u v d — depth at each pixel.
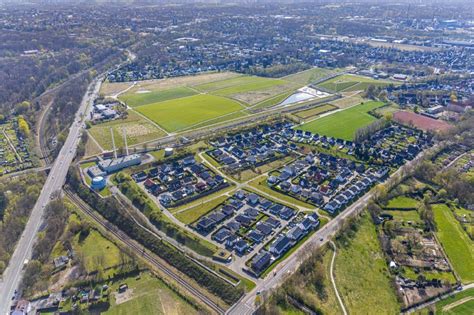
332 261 174.12
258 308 148.62
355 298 155.12
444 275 170.75
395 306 154.00
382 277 169.12
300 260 174.25
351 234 193.62
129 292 160.12
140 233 197.50
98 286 162.50
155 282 166.12
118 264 175.88
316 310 146.88
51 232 196.75
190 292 161.25
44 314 150.25
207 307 152.38
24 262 179.12
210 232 195.12
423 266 175.88
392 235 196.00
